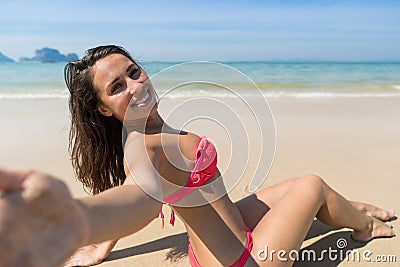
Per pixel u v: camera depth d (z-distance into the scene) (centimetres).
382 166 414
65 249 95
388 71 1916
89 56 212
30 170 94
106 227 126
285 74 1681
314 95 1007
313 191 229
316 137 537
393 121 643
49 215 93
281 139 527
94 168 234
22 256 89
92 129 223
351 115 694
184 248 273
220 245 213
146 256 265
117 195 139
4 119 675
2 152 480
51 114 724
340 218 247
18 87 1209
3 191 92
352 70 1902
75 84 216
